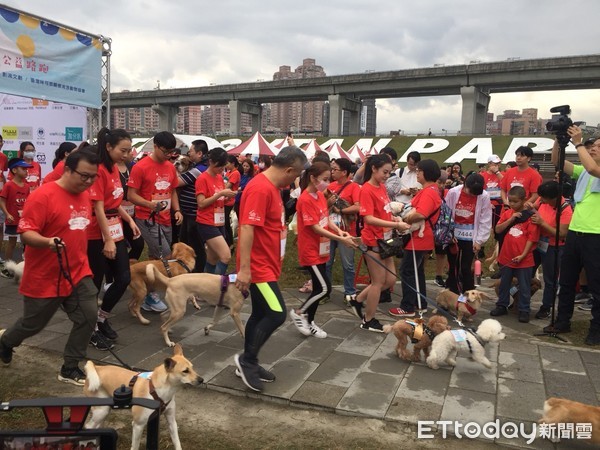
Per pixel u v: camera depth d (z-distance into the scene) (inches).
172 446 130.3
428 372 173.3
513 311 253.0
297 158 148.8
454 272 259.3
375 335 210.1
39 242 140.2
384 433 137.1
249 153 768.9
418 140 1795.0
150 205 220.2
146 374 123.2
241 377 159.6
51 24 300.8
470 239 247.8
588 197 205.2
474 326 226.1
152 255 238.2
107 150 183.6
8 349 160.2
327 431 137.9
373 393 156.8
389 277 212.4
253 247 152.0
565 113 207.3
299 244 201.0
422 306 241.4
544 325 231.5
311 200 193.6
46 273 148.0
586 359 186.5
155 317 229.5
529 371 175.2
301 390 157.8
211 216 236.5
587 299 271.4
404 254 236.1
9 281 283.9
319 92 2143.2
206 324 220.8
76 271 154.0
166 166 230.1
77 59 323.0
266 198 147.4
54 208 144.6
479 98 1920.5
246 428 139.6
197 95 2340.1
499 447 131.2
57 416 79.9
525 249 229.6
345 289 259.6
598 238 197.0
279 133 2539.4
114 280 195.6
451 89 1955.0
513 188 234.5
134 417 118.7
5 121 436.1
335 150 824.3
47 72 301.1
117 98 2495.1
